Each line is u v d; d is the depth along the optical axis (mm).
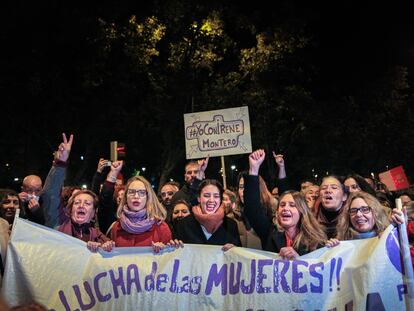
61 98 18703
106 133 22219
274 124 24078
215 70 22609
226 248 5078
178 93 20812
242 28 21797
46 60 17703
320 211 6020
